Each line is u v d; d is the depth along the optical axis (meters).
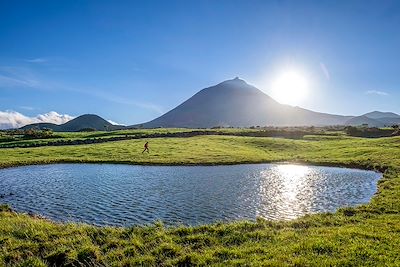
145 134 114.00
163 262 14.73
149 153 71.06
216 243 16.64
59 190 36.28
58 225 20.70
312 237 16.48
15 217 23.39
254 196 32.41
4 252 15.91
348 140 99.38
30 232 18.73
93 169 53.69
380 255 13.88
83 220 24.83
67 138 108.94
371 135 124.38
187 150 75.50
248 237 17.22
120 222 24.25
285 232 17.73
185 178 43.62
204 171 50.38
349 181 40.66
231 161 60.91
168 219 24.80
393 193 28.94
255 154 71.31
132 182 40.75
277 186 37.62
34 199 31.94
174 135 115.88
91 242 17.38
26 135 115.12
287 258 13.95
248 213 26.23
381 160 54.34
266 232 17.83
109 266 14.57
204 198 31.48
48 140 101.25
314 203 29.42
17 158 65.56
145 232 18.67
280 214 25.89
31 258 15.21
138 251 16.12
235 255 14.73
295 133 124.12
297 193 33.72
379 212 22.69
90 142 99.56
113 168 54.69
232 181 41.16
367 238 16.17
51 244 16.80
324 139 109.19
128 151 74.06
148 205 28.94
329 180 41.69
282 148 84.06
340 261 13.45
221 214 25.97
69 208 28.38
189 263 14.43
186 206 28.47
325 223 19.95
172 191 35.00
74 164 60.44
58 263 15.05
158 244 16.67
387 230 17.69
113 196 32.78
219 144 87.69
